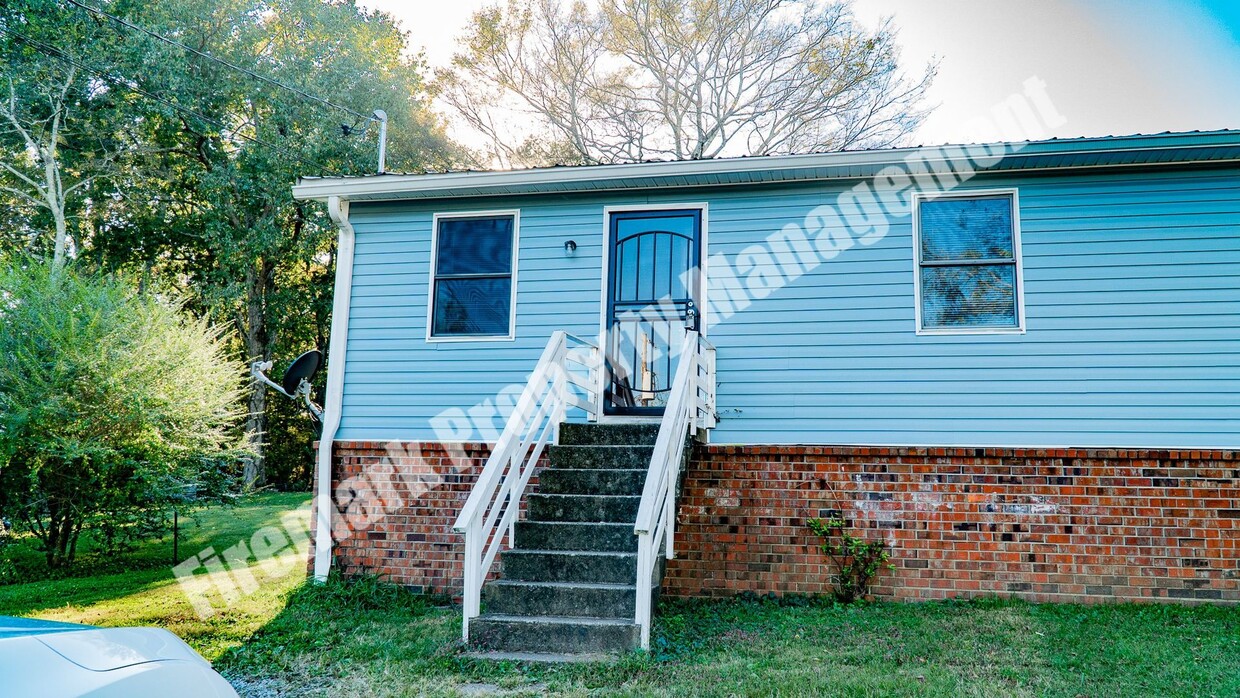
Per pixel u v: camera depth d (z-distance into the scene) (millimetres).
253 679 5285
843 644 5703
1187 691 4711
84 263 21688
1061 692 4711
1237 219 7074
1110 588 6754
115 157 21969
